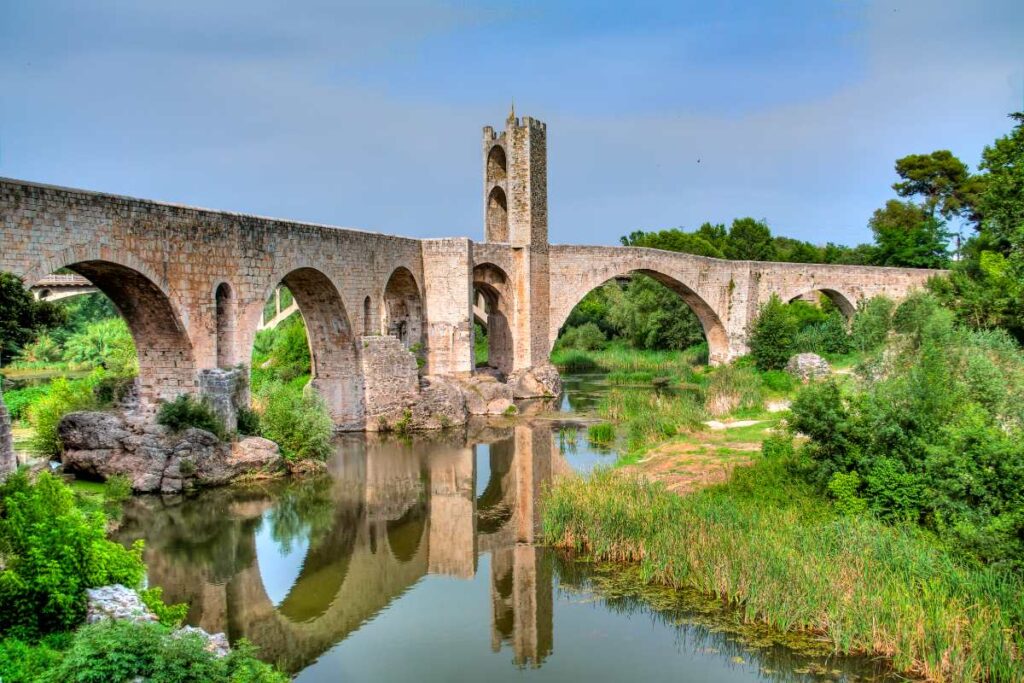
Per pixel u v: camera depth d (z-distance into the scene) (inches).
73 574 523.8
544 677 605.9
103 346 2711.6
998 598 606.2
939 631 581.6
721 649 636.1
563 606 721.6
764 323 2172.7
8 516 552.7
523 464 1264.8
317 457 1227.9
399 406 1557.6
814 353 2134.6
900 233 2960.1
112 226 930.7
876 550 689.0
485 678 610.5
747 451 1150.3
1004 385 935.0
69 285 2020.2
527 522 986.1
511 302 2004.2
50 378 2289.6
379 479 1182.3
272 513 1006.4
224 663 470.3
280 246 1246.3
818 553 701.3
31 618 498.9
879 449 823.7
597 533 832.3
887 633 609.9
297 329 2037.4
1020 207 1417.3
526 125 1962.4
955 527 700.7
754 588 680.4
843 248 3681.1
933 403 828.0
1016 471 706.8
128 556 585.6
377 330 1573.6
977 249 1844.2
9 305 802.8
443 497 1091.9
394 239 1636.3
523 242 1977.1
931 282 1935.3
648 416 1405.0
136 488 1033.5
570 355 2682.1
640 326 2878.9
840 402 887.1
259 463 1121.4
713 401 1615.4
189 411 1066.1
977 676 563.5
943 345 1055.6
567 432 1497.3
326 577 821.2
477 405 1706.4
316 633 695.7
